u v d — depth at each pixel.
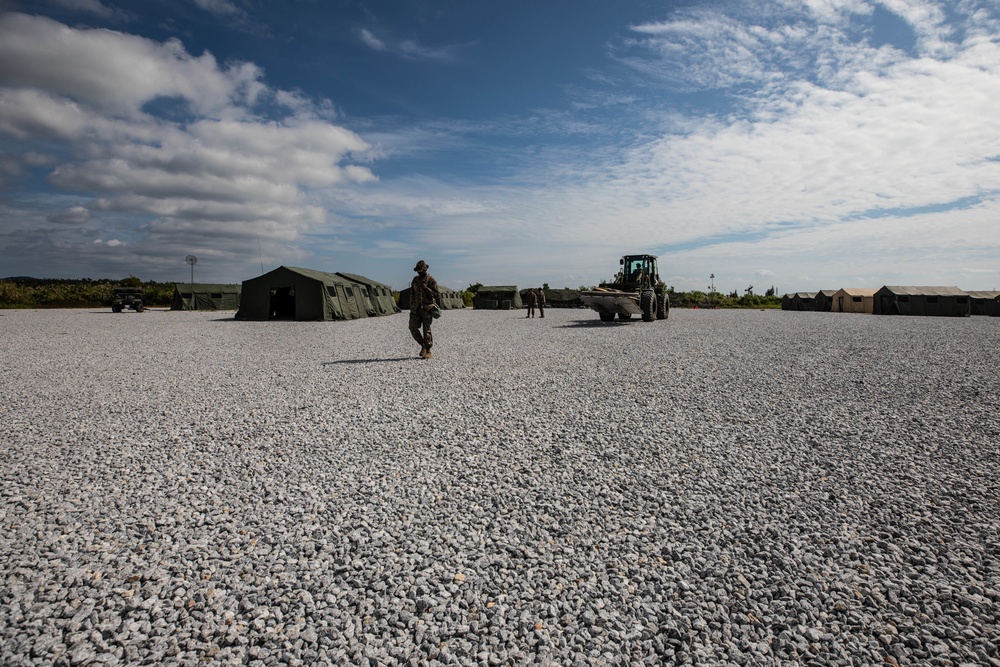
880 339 16.28
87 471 4.62
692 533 3.47
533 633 2.51
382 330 20.56
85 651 2.36
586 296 23.48
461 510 3.83
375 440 5.51
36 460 4.92
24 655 2.34
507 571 3.03
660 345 14.56
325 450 5.19
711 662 2.32
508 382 8.82
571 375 9.51
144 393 8.04
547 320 27.73
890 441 5.40
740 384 8.55
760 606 2.70
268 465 4.77
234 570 3.04
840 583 2.89
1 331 19.77
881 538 3.39
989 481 4.30
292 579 2.95
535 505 3.91
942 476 4.43
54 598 2.75
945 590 2.81
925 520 3.62
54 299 46.06
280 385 8.66
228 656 2.34
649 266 26.19
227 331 19.95
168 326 22.39
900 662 2.31
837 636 2.47
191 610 2.67
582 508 3.84
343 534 3.48
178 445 5.38
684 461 4.83
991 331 19.81
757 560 3.13
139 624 2.55
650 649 2.40
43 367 10.77
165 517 3.71
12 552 3.23
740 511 3.79
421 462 4.82
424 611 2.68
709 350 13.30
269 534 3.45
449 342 15.96
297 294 25.88
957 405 6.98
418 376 9.51
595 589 2.86
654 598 2.78
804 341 15.62
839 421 6.20
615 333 18.77
